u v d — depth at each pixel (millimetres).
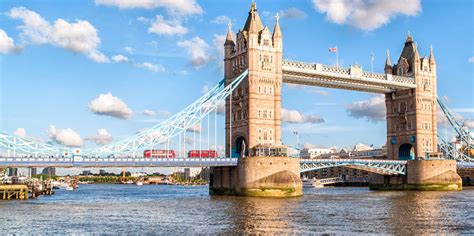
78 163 114562
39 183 163000
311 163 146500
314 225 67750
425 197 124125
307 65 146625
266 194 123438
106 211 88562
